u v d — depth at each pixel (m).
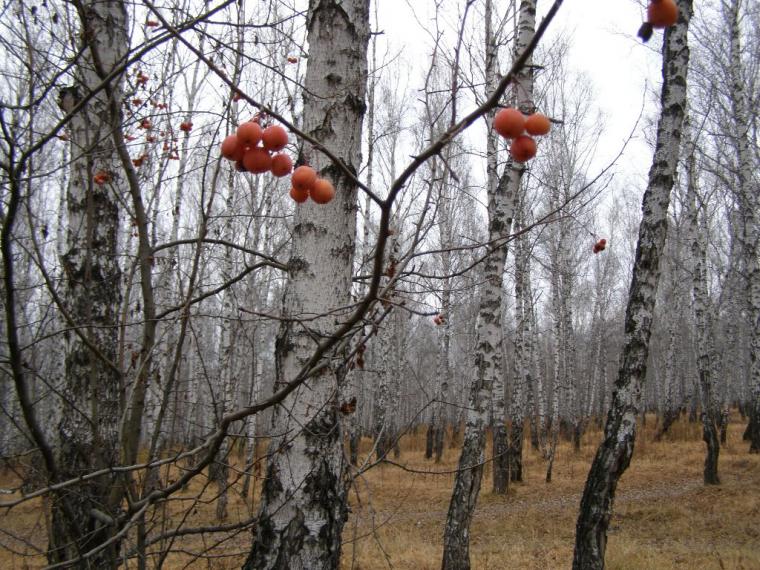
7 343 1.89
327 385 2.38
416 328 20.58
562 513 10.12
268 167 1.41
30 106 1.98
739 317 24.67
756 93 13.41
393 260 2.30
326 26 2.62
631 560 7.03
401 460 17.62
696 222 12.69
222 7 1.99
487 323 6.59
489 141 8.34
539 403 18.52
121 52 3.00
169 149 3.13
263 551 2.28
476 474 6.18
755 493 10.07
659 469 13.73
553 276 17.25
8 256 1.81
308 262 2.50
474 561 7.45
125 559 2.27
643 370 5.26
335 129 2.54
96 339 3.28
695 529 8.57
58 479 2.19
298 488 2.28
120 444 2.37
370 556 7.23
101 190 3.43
